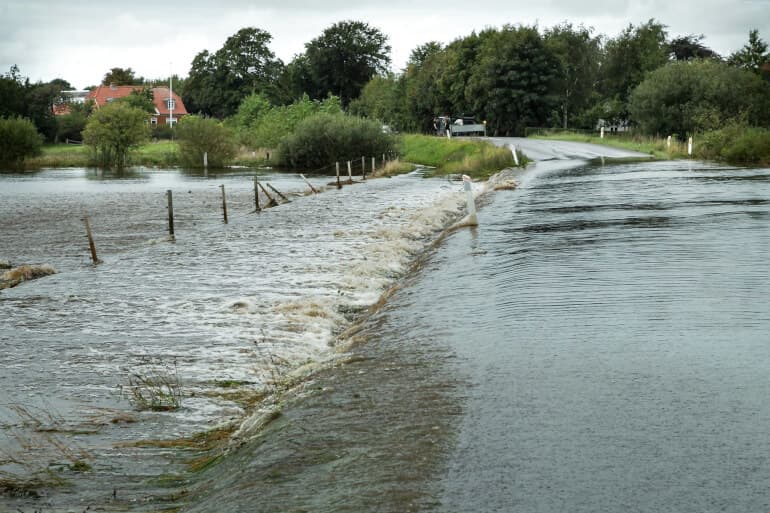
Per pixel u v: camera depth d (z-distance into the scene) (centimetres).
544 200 2381
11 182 4997
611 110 8719
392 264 1563
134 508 507
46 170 6625
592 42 9456
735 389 635
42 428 686
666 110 6006
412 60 12631
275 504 468
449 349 807
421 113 10556
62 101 13188
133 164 7256
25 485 552
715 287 1043
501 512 435
